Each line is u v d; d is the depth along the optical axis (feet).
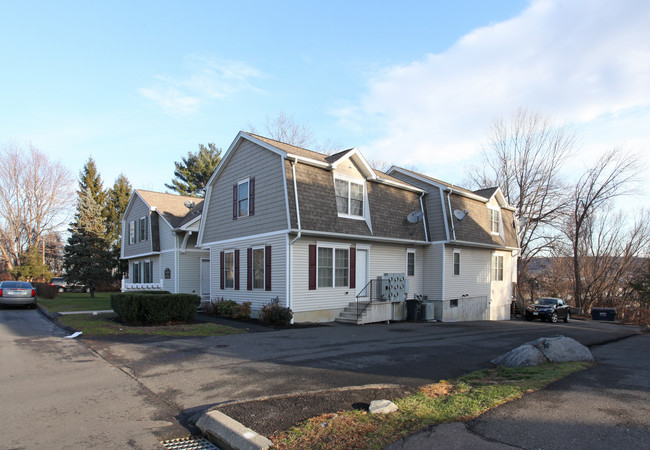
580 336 48.67
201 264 82.02
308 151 60.54
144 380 24.03
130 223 100.32
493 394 20.54
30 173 151.94
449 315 69.26
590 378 24.39
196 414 18.70
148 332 41.01
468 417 17.38
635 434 15.62
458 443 14.82
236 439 15.29
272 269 52.44
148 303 45.57
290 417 17.37
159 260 86.38
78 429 16.97
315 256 52.95
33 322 50.24
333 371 26.09
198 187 159.33
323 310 53.72
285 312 48.26
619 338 49.42
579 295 119.75
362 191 59.98
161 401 20.54
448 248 69.87
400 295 60.90
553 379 23.80
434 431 15.90
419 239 67.05
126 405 19.93
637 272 120.67
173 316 47.29
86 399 20.71
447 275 69.46
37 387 22.66
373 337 41.47
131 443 15.79
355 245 58.29
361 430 15.89
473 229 74.59
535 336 45.98
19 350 32.45
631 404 19.21
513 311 92.02
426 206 71.00
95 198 147.84
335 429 15.94
